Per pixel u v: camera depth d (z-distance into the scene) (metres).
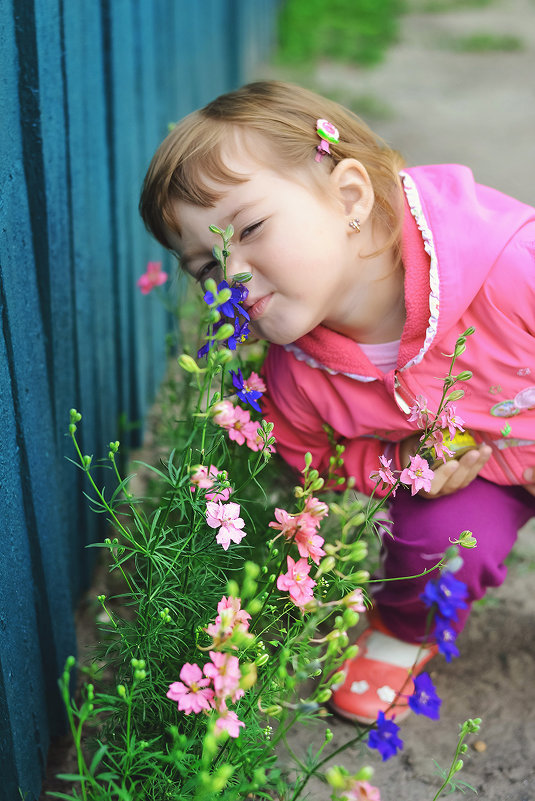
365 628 2.04
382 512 1.98
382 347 1.73
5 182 1.47
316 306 1.59
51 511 1.73
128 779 1.40
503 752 1.76
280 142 1.55
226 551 1.58
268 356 1.87
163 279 2.19
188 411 2.12
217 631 1.25
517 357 1.63
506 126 5.59
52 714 1.76
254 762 1.34
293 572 1.37
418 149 5.18
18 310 1.53
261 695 1.40
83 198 2.01
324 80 6.54
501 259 1.62
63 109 1.81
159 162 1.57
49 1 1.66
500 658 2.00
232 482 1.66
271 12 7.44
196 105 3.89
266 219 1.52
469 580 1.72
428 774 1.71
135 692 1.42
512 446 1.71
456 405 1.70
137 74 2.64
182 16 3.47
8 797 1.52
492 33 7.84
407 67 6.95
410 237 1.63
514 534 1.78
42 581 1.67
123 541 2.27
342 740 1.79
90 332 2.11
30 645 1.61
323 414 1.79
